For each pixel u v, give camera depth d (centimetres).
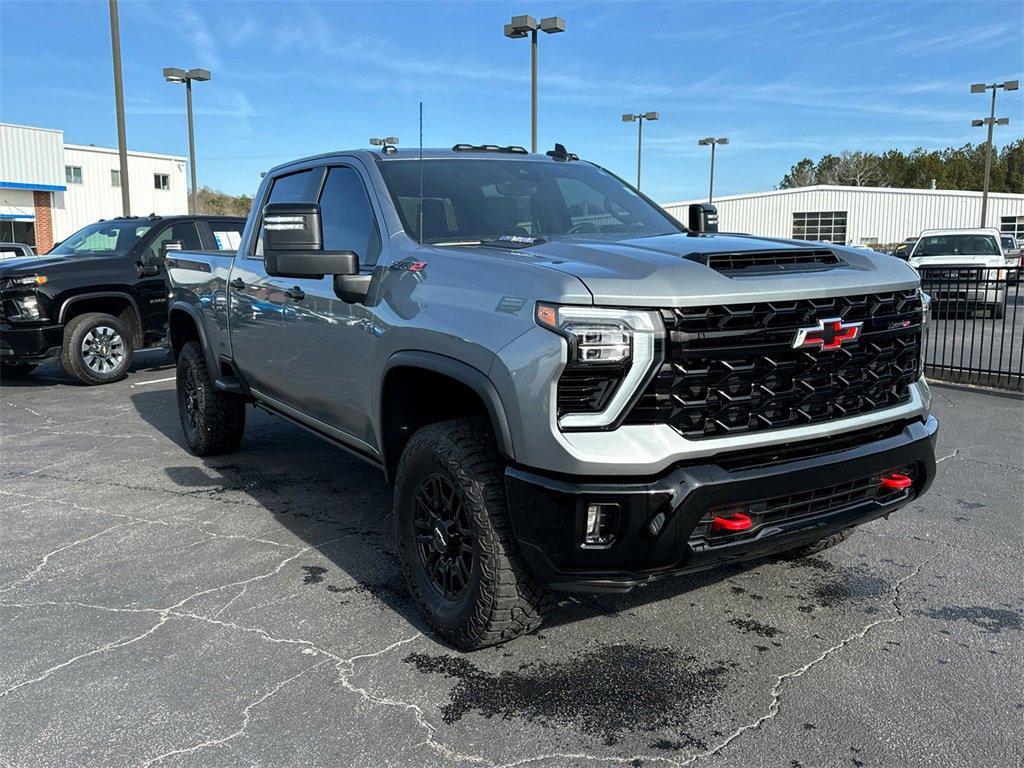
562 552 275
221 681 303
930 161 8756
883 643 330
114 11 1889
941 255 1834
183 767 254
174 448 655
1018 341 872
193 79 2489
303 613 358
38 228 4056
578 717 279
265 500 516
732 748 262
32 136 3928
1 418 785
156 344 1027
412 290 335
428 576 339
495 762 256
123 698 292
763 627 345
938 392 884
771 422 286
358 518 482
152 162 4634
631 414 269
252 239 513
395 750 262
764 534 289
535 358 269
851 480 304
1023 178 8794
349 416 396
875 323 310
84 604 368
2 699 292
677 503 266
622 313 264
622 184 472
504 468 297
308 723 276
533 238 352
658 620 352
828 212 5388
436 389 345
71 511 499
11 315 916
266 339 472
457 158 427
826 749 261
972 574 398
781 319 286
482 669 311
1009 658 317
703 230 429
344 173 427
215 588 384
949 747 261
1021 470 572
